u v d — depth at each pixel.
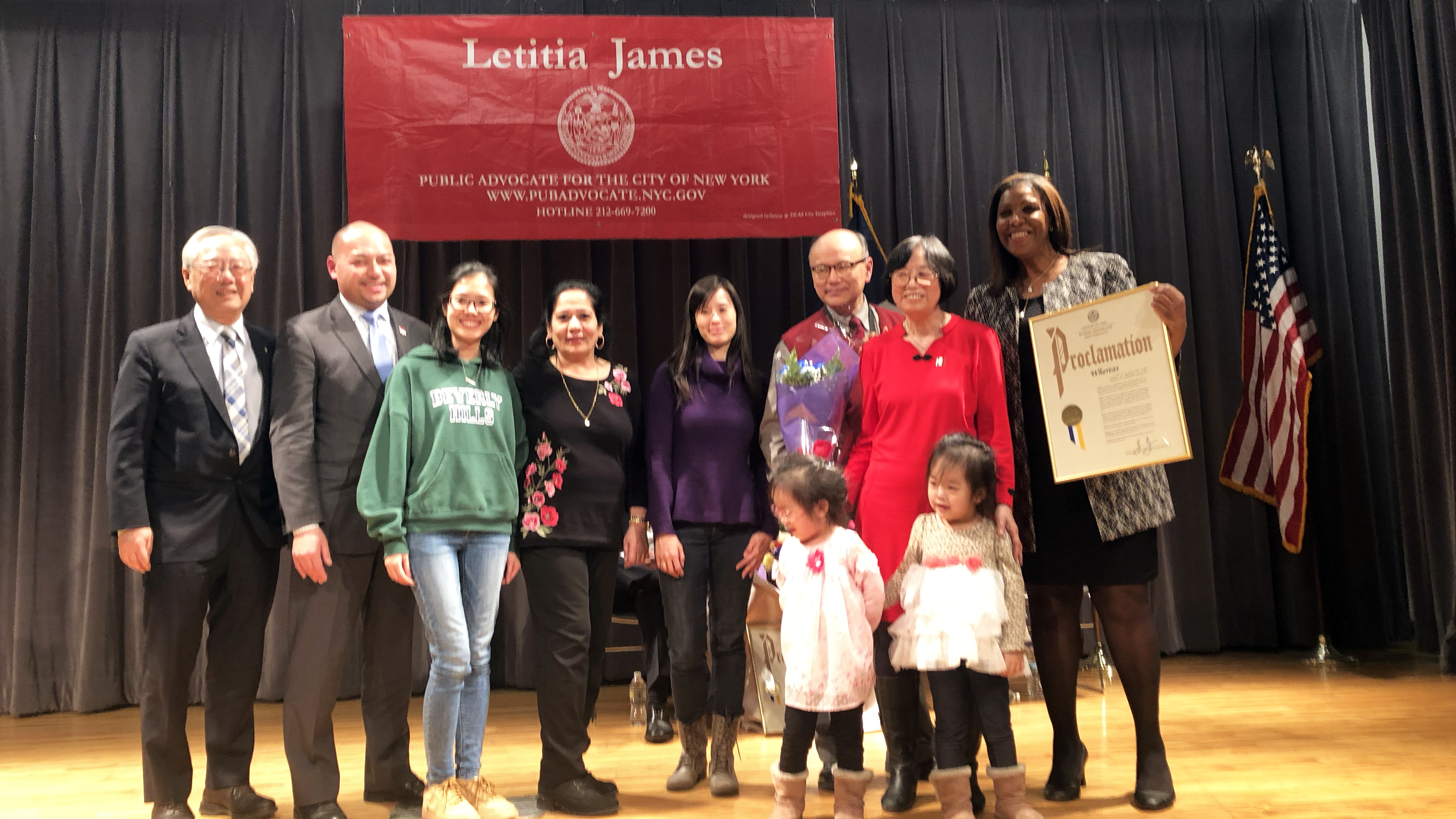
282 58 4.31
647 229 4.19
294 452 2.30
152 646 2.29
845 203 4.50
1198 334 4.64
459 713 2.31
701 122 4.22
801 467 2.24
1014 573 2.19
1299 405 4.31
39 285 4.10
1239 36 4.74
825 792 2.63
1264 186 4.55
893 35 4.60
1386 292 4.43
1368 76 4.75
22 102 4.18
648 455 2.61
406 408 2.30
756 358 4.46
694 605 2.54
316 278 4.25
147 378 2.32
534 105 4.16
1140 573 2.33
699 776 2.67
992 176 4.59
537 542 2.43
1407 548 4.32
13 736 3.58
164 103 4.25
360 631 4.11
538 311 4.36
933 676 2.20
